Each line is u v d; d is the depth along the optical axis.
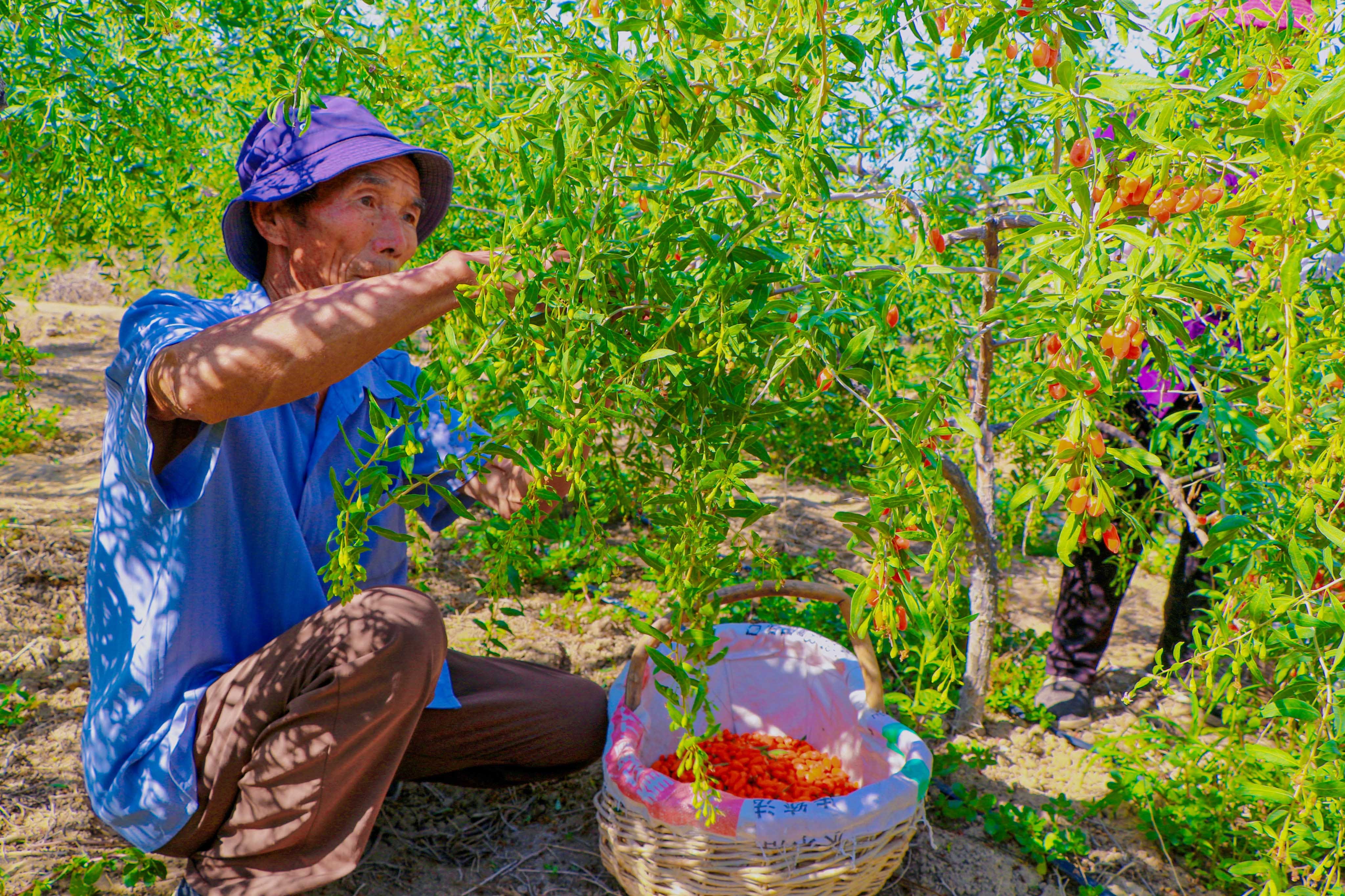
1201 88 0.96
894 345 2.18
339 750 1.62
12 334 4.00
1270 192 0.84
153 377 1.40
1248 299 0.93
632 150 1.25
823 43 1.11
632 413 1.27
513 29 1.93
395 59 2.17
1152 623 3.72
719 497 1.17
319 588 1.88
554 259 1.16
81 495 4.22
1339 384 1.19
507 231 1.12
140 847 1.79
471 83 2.38
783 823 1.76
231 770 1.67
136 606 1.70
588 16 1.32
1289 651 1.11
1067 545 0.91
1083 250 0.91
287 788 1.65
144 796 1.69
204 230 3.48
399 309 1.27
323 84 2.11
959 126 2.11
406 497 1.20
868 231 2.38
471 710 2.01
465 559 3.71
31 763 2.27
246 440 1.73
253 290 1.82
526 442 1.14
